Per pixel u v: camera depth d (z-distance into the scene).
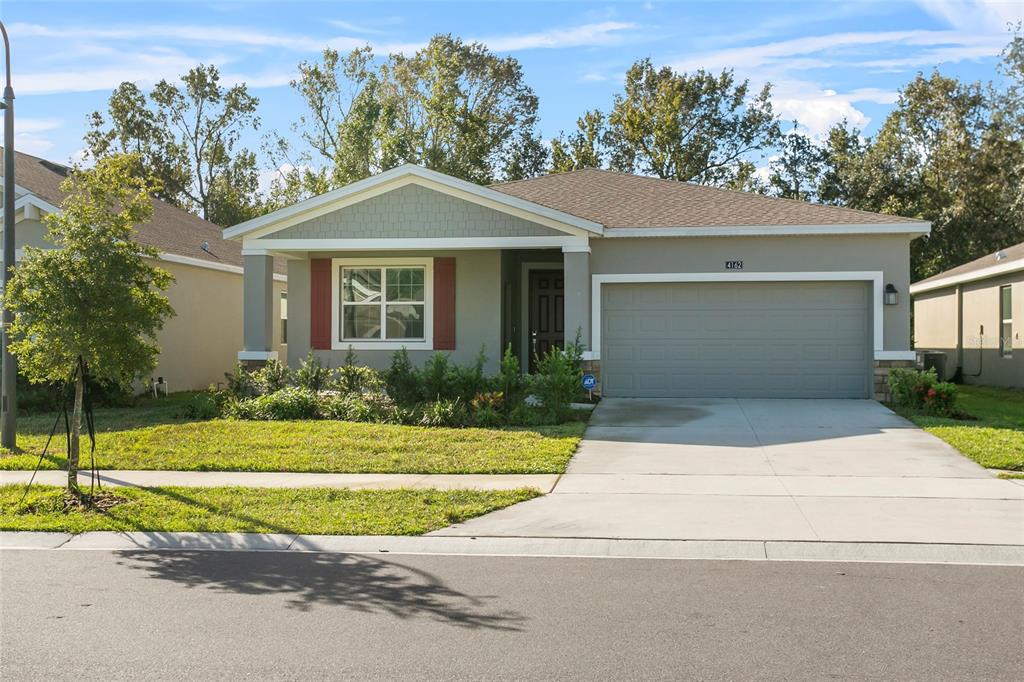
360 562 7.24
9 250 12.21
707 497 9.34
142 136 49.00
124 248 9.29
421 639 5.34
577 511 8.76
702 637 5.35
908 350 16.81
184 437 12.99
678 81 42.91
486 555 7.47
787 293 17.33
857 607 5.95
